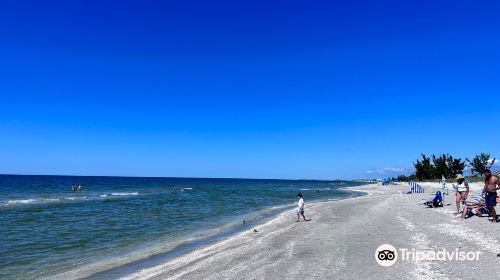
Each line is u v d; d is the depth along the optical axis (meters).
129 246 16.62
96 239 18.50
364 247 13.02
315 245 14.17
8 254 15.06
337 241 14.65
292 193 71.50
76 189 72.12
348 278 9.26
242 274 10.38
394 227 17.31
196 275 10.70
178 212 31.92
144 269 12.12
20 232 20.64
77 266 12.95
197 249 15.39
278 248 14.09
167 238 18.59
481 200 19.75
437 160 88.00
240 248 14.73
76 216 28.50
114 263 13.27
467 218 18.09
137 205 39.25
